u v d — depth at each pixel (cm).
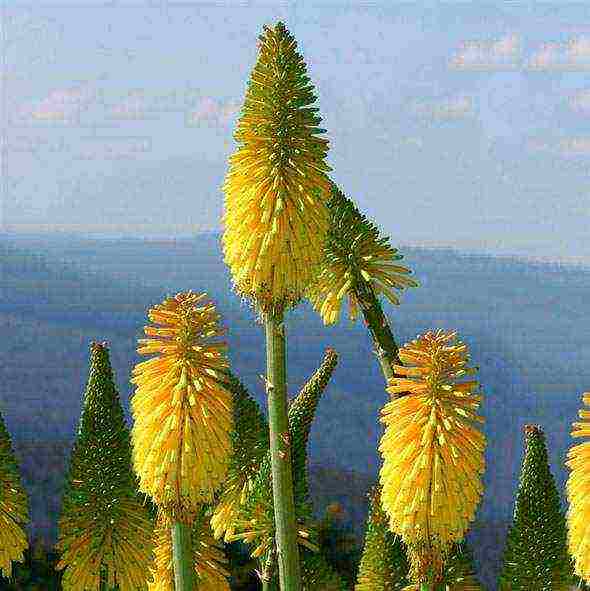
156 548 195
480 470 164
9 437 187
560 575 180
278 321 168
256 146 171
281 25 173
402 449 164
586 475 164
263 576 187
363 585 187
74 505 192
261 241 169
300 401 189
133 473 193
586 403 166
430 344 167
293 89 172
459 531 163
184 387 171
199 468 169
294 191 171
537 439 182
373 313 184
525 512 181
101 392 192
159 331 173
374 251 185
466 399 165
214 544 197
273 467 167
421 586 164
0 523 185
